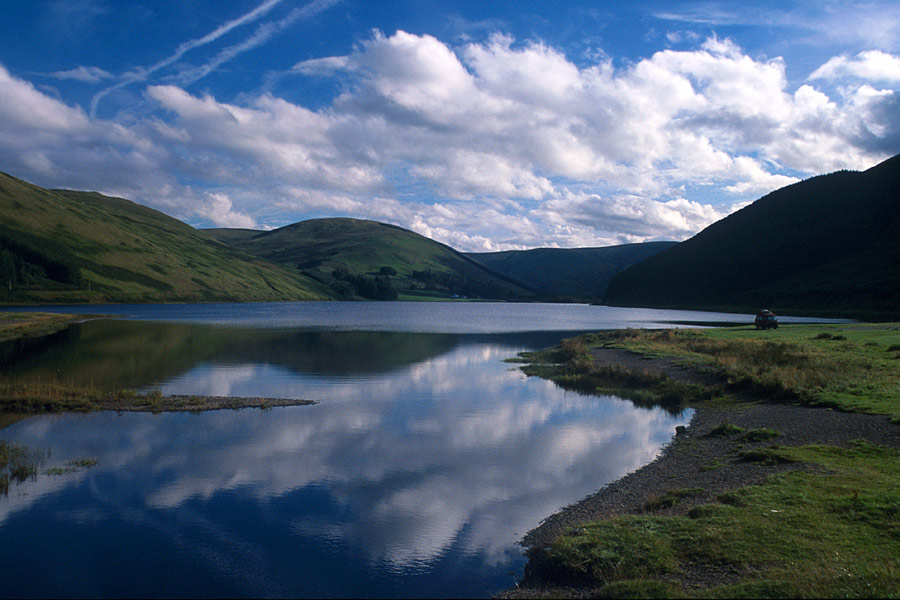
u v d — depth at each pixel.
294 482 17.08
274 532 13.61
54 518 14.48
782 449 16.61
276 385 34.91
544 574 10.96
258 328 84.69
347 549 12.65
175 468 18.42
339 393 32.22
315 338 69.06
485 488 16.36
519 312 166.25
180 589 11.11
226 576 11.55
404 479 17.25
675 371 36.12
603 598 9.21
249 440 21.83
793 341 45.12
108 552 12.64
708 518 11.72
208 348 55.97
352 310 163.38
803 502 11.98
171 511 14.94
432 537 13.16
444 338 71.00
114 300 166.50
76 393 29.66
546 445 20.86
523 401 29.70
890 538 9.90
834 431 18.52
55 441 21.56
